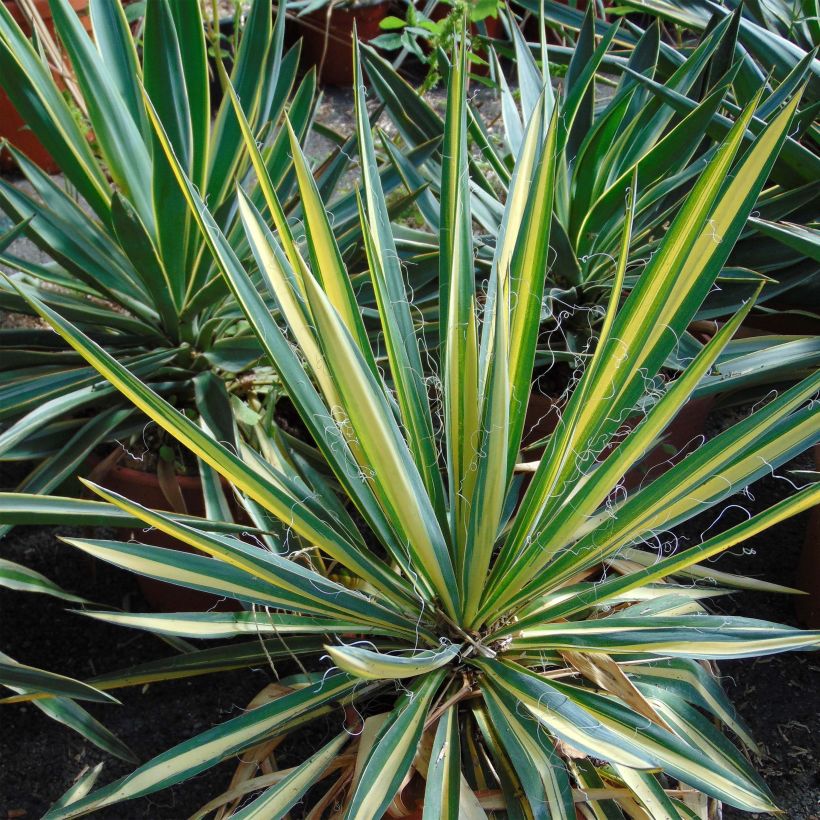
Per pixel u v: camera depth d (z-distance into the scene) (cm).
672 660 122
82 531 171
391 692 121
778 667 157
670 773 101
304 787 110
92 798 105
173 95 128
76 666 157
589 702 107
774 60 166
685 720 120
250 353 147
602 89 267
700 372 100
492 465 100
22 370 146
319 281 110
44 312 91
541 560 113
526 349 109
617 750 97
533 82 170
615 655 122
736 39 157
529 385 109
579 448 114
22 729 150
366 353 113
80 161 137
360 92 107
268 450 142
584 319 158
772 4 187
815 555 155
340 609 114
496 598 116
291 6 264
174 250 135
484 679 117
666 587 130
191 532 99
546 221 106
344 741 116
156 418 98
